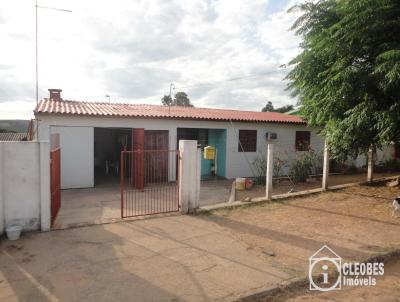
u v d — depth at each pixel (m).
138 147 11.30
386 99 7.46
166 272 4.25
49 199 5.85
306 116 9.82
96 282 3.94
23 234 5.61
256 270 4.35
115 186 12.09
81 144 11.59
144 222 6.51
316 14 8.21
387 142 8.01
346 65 7.54
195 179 7.39
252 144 15.00
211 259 4.70
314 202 8.59
